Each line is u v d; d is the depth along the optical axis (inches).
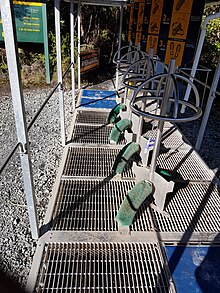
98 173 100.0
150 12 106.7
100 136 131.6
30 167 63.1
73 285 59.8
